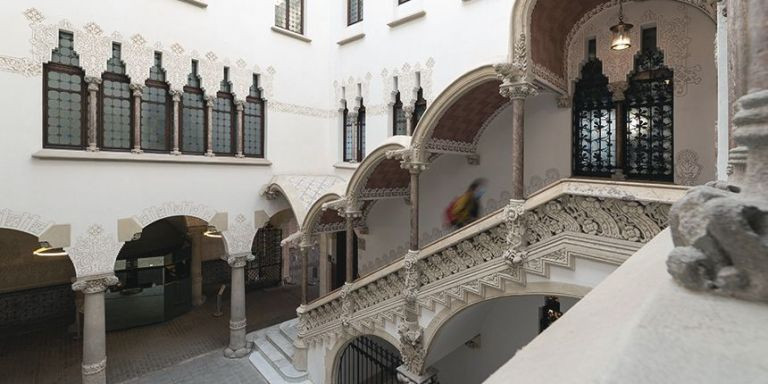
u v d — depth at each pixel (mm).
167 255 16609
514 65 6945
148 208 11797
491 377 1332
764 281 1185
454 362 10867
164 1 12156
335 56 16000
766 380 897
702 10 7273
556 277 6152
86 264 10695
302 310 11906
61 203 10352
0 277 15172
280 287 21625
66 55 10602
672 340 1090
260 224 14312
